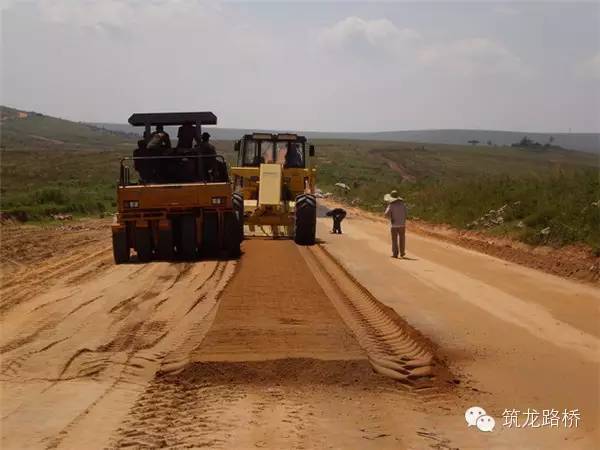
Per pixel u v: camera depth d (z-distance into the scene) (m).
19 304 12.68
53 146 165.88
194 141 18.64
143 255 17.58
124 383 7.86
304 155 24.14
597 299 13.22
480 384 8.18
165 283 14.11
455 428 6.80
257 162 23.98
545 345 9.86
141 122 18.36
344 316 10.94
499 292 13.82
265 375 8.04
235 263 16.88
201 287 13.50
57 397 7.38
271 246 20.62
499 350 9.57
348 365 8.39
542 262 17.52
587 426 6.97
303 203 21.05
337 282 14.27
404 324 10.61
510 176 31.86
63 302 12.37
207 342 9.20
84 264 17.78
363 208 41.16
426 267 17.09
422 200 34.81
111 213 35.06
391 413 7.09
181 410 7.02
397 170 103.75
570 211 20.38
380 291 13.65
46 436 6.32
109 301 12.30
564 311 12.09
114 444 6.12
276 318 10.55
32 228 27.98
